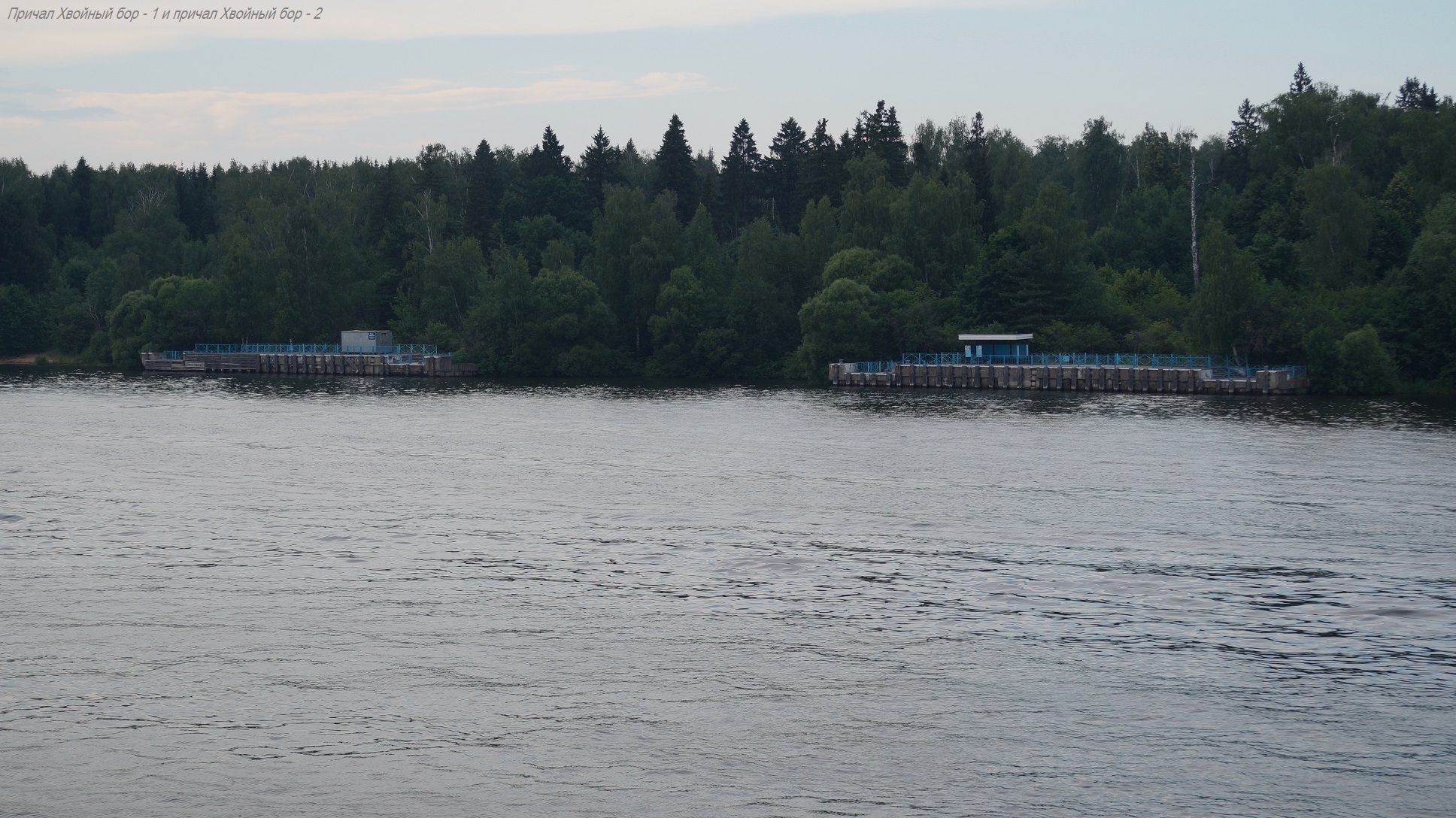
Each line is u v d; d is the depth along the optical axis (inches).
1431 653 1416.1
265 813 1053.8
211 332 7391.7
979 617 1568.7
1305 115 6486.2
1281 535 2033.7
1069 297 5629.9
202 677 1354.6
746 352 6368.1
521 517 2241.6
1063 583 1732.3
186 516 2256.4
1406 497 2368.4
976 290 5733.3
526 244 7711.6
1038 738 1194.6
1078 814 1048.8
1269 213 5940.0
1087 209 7598.4
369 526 2161.7
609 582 1753.2
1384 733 1197.1
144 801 1073.5
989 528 2112.5
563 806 1066.1
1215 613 1578.5
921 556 1904.5
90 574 1803.6
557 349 6505.9
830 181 7460.6
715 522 2183.8
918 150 7687.0
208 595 1685.5
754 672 1370.6
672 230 6555.1
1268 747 1169.4
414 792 1090.1
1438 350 4773.6
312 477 2723.9
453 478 2696.9
